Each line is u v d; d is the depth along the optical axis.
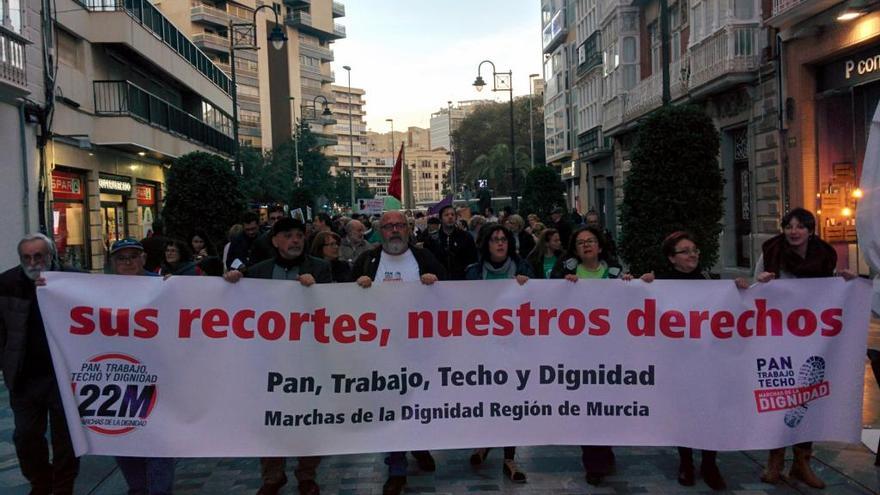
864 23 13.05
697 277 5.15
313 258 5.21
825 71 15.04
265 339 4.68
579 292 4.85
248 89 76.31
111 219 22.16
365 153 157.25
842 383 4.84
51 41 16.27
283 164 49.97
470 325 4.83
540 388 4.84
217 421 4.62
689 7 20.11
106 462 5.85
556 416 4.84
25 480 5.44
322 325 4.73
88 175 20.00
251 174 44.62
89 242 20.03
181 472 5.50
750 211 18.28
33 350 4.61
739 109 18.22
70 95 18.58
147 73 25.23
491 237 5.59
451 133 80.31
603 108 29.16
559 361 4.85
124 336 4.55
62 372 4.45
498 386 4.83
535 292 4.84
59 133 17.30
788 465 5.36
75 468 4.79
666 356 4.84
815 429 4.84
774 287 4.84
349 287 4.74
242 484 5.21
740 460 5.54
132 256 4.84
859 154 14.20
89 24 20.05
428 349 4.80
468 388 4.82
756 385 4.81
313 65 97.25
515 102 72.69
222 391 4.63
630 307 4.86
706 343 4.83
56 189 17.84
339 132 149.62
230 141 36.91
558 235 7.55
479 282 4.82
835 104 14.91
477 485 5.07
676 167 11.42
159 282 4.60
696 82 19.16
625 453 5.76
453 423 4.80
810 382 4.83
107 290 4.55
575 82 36.38
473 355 4.83
